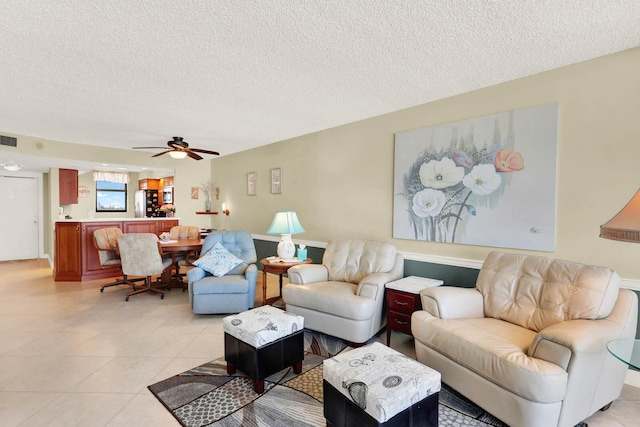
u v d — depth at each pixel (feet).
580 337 5.25
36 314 11.73
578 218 7.86
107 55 7.22
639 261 7.14
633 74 7.11
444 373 6.84
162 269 14.40
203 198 21.90
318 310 9.69
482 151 9.33
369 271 10.52
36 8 5.47
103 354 8.59
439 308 7.46
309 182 14.83
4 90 9.30
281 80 8.64
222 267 12.26
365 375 5.23
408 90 9.41
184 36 6.43
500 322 7.36
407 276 11.08
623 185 7.28
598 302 6.14
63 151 16.46
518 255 8.00
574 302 6.41
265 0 5.30
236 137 15.43
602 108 7.50
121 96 9.81
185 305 12.89
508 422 5.53
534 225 8.48
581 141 7.79
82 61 7.50
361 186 12.64
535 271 7.41
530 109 8.48
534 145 8.44
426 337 7.16
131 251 13.70
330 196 13.88
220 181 21.02
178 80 8.61
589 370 5.41
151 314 11.80
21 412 6.16
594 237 7.66
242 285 11.48
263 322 7.38
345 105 10.73
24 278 17.65
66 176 21.85
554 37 6.55
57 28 6.12
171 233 17.63
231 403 6.52
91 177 29.17
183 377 7.47
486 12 5.68
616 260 7.40
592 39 6.64
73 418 6.00
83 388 6.99
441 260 10.26
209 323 10.90
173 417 6.08
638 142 7.09
